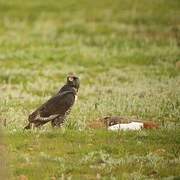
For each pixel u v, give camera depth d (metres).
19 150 16.39
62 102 17.98
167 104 21.81
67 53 36.12
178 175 14.79
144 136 17.42
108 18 47.06
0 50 37.19
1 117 19.83
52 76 30.11
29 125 17.91
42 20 47.28
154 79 28.05
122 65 32.81
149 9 49.41
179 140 17.14
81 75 30.02
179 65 31.89
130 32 42.62
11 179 14.55
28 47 38.25
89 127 18.56
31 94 25.38
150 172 14.94
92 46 38.66
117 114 20.36
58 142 16.91
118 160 15.60
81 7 51.12
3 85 27.80
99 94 24.36
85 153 16.19
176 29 42.38
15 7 51.12
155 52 35.72
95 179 14.48
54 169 15.06
